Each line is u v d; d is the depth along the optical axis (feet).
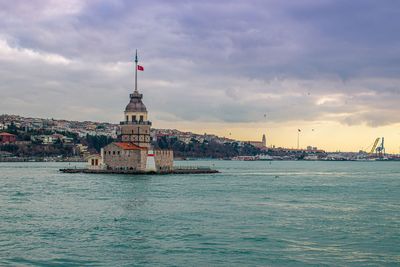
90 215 347.77
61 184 609.83
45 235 282.56
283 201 446.60
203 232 292.61
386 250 256.32
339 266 229.86
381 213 371.76
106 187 560.61
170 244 264.52
